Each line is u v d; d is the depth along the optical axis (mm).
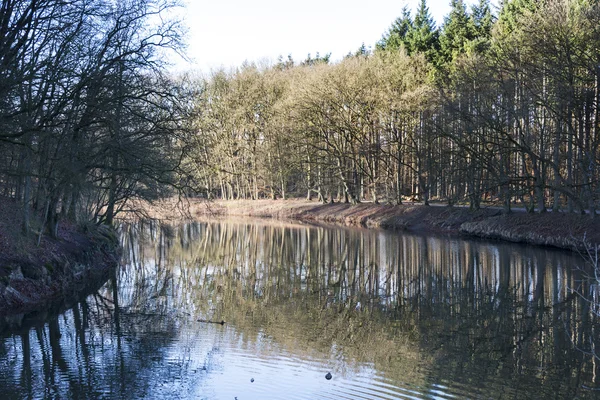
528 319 21016
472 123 42656
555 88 37000
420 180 61250
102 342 17953
